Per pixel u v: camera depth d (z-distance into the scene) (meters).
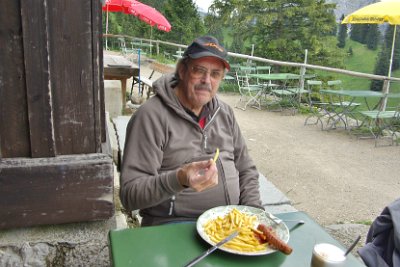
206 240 1.32
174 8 24.53
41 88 1.62
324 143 6.03
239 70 9.84
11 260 1.78
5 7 1.51
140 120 1.76
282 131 6.64
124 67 6.35
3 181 1.65
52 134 1.69
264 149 5.55
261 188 3.50
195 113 1.91
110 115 5.54
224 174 1.91
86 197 1.78
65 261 1.84
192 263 1.22
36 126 1.66
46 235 1.81
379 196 4.07
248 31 20.41
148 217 1.84
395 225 1.63
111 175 1.79
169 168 1.82
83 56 1.67
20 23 1.54
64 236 1.82
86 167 1.74
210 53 1.78
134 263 1.21
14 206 1.69
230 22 20.61
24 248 1.78
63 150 1.75
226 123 2.04
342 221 3.47
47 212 1.74
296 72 16.91
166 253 1.28
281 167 4.85
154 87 1.85
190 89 1.85
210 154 1.91
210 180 1.41
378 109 6.94
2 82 1.59
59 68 1.65
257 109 8.37
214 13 21.39
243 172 2.16
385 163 5.19
